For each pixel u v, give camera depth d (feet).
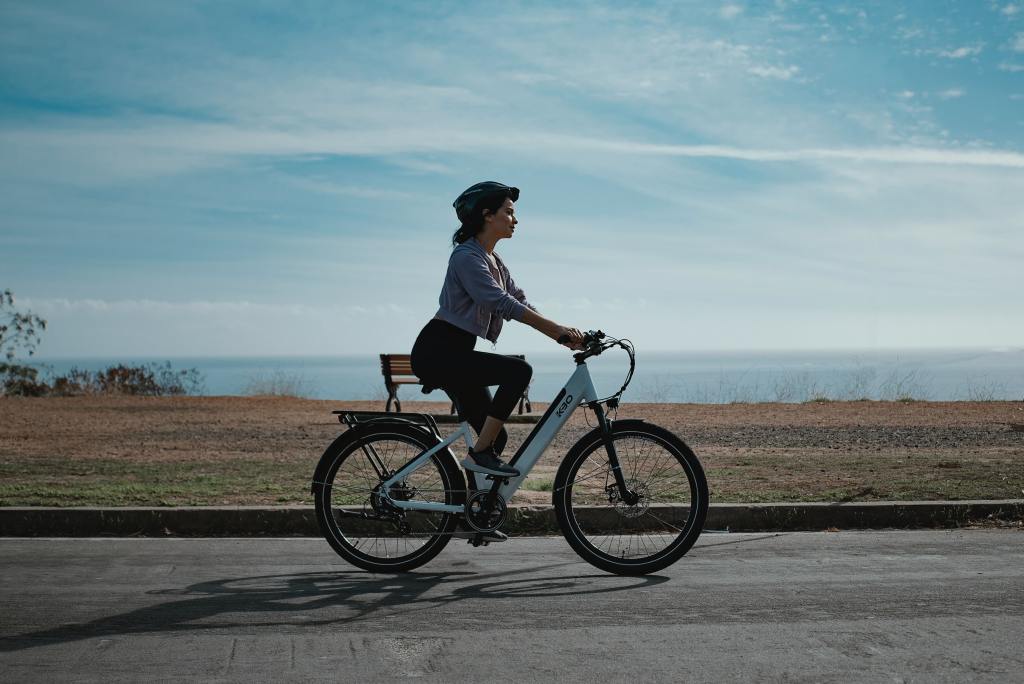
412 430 19.43
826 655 13.64
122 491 27.40
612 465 19.16
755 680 12.62
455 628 15.06
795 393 87.15
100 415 59.72
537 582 18.21
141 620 15.53
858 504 24.32
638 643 14.25
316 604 16.56
